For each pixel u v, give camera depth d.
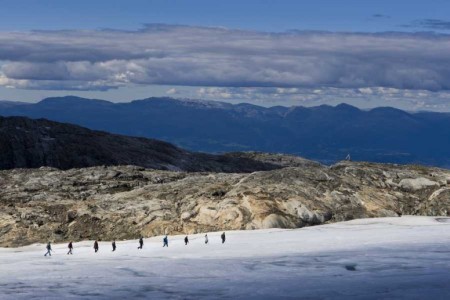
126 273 62.78
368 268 63.09
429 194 107.56
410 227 90.06
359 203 102.50
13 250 83.44
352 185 107.62
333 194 103.44
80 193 112.81
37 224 94.62
